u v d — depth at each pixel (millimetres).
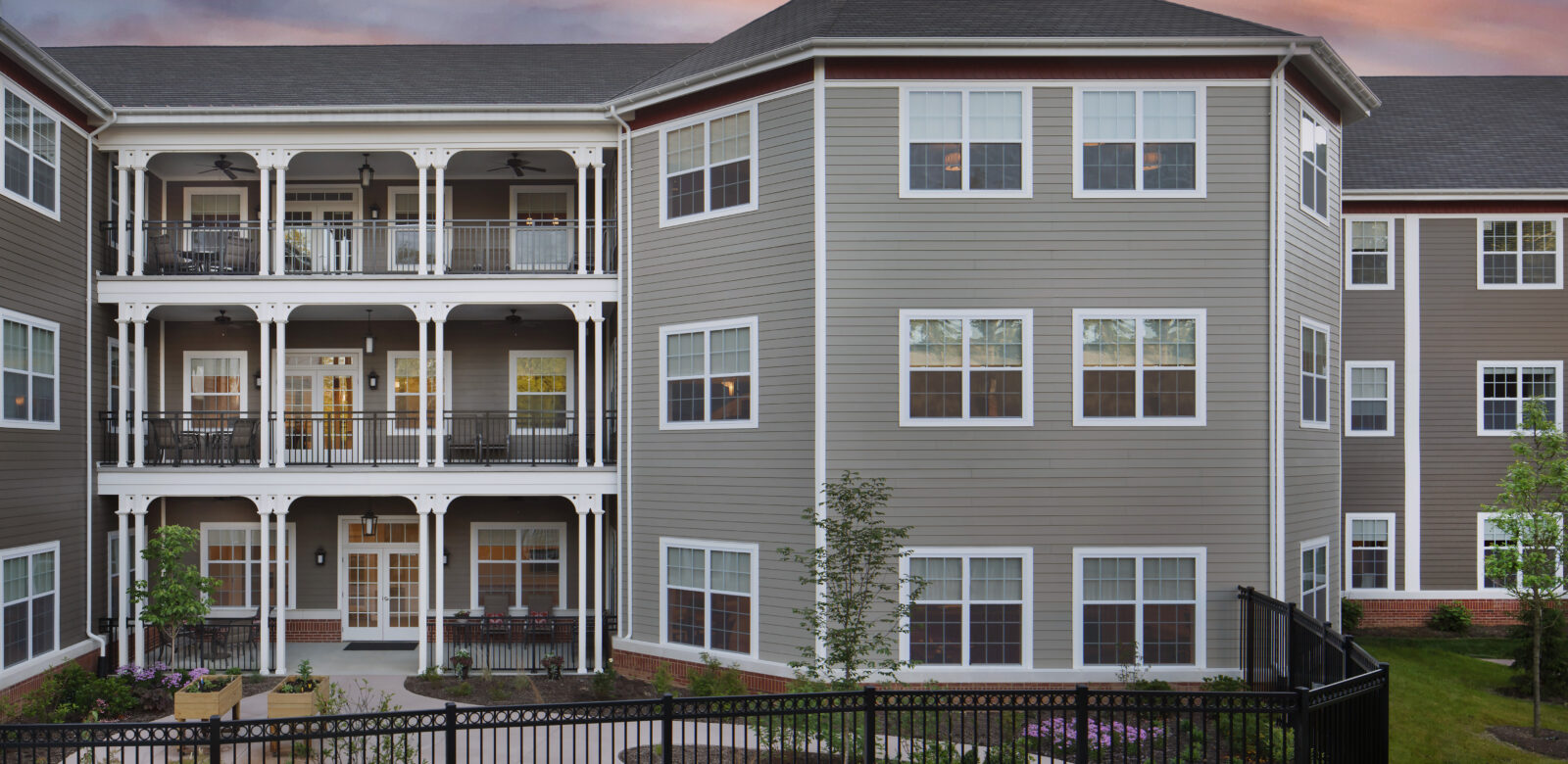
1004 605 14008
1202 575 14062
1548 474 14844
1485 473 19750
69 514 15703
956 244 14164
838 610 11836
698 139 15562
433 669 15562
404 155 17578
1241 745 11219
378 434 19062
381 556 19391
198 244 18062
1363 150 20625
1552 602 16562
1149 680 13820
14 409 14211
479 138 16750
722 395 15086
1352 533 19984
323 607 19219
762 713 9117
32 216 14688
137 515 16375
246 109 16172
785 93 14477
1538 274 19750
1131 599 14070
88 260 16391
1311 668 11828
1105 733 11602
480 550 19453
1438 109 22000
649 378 16031
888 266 14109
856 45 13867
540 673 16125
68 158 15719
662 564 15617
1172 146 14289
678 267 15711
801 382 14188
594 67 19922
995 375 14133
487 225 17562
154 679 14773
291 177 19281
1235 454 14188
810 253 14148
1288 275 14500
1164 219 14242
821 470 13898
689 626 15320
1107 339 14211
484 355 19375
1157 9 15273
